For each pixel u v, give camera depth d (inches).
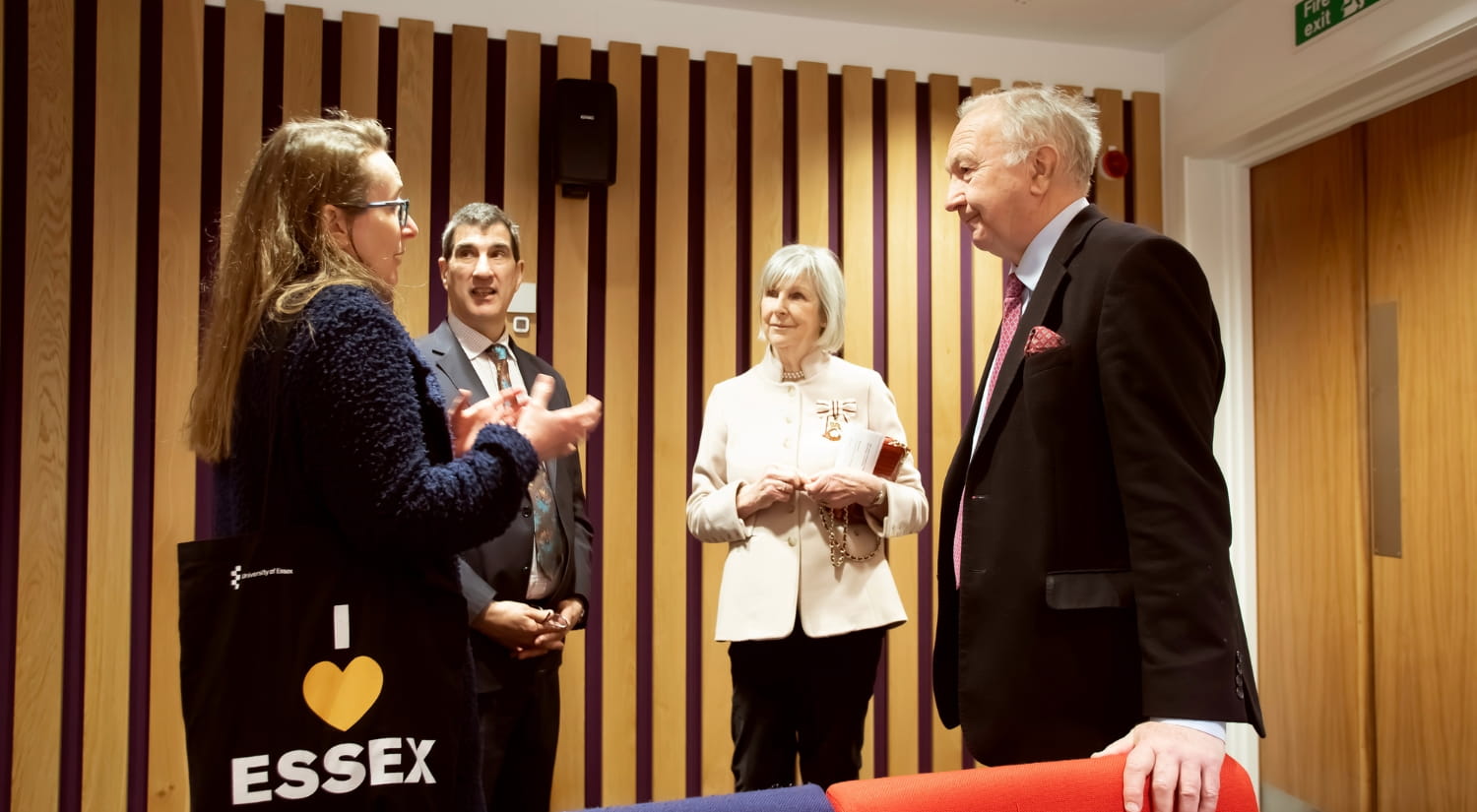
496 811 82.4
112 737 103.3
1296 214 124.8
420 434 39.4
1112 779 34.9
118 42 105.3
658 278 120.5
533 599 80.0
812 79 126.4
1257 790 129.7
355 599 37.7
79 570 105.2
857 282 127.0
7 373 104.0
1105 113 135.7
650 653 120.7
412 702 37.8
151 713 104.3
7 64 104.0
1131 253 46.3
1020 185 55.0
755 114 124.0
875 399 86.2
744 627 77.4
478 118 115.2
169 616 105.0
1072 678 47.1
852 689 78.2
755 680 79.1
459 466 39.4
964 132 57.6
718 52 123.4
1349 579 115.4
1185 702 39.1
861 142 127.8
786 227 127.2
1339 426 117.1
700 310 124.3
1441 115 102.7
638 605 121.2
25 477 102.0
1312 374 121.8
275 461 38.6
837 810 33.0
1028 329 51.0
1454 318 101.0
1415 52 96.7
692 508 83.9
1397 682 108.2
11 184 104.3
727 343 122.3
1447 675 101.4
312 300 39.3
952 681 57.9
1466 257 99.7
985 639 49.5
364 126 45.8
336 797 36.7
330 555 37.8
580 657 115.0
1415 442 106.0
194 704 36.6
